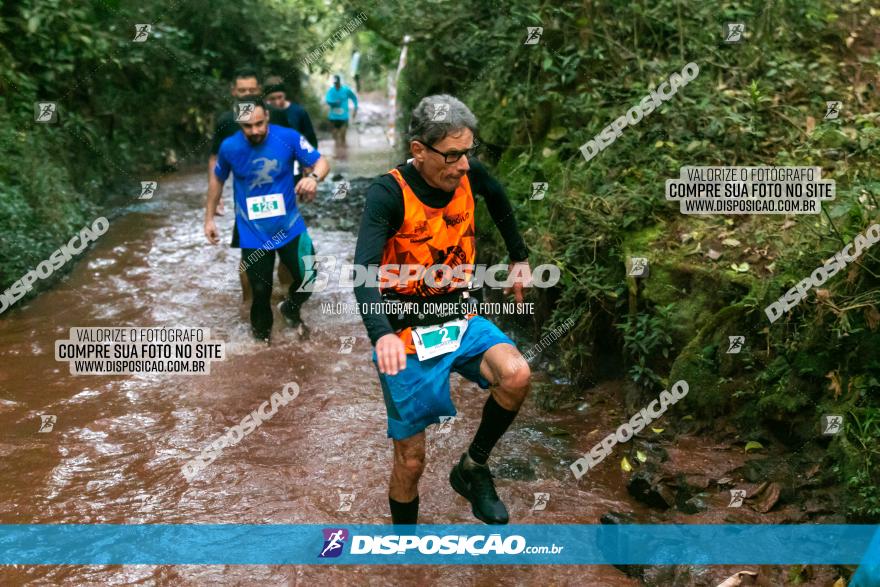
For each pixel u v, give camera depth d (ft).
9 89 28.22
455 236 10.16
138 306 20.92
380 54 37.40
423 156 9.58
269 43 48.11
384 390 10.27
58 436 14.39
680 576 10.07
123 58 37.29
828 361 12.57
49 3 28.55
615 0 20.75
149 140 40.83
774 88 19.10
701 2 20.54
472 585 10.34
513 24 21.71
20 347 18.30
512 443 14.01
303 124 23.08
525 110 20.75
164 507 12.21
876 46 20.97
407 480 10.53
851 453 11.21
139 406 15.62
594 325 15.84
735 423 13.33
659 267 14.85
